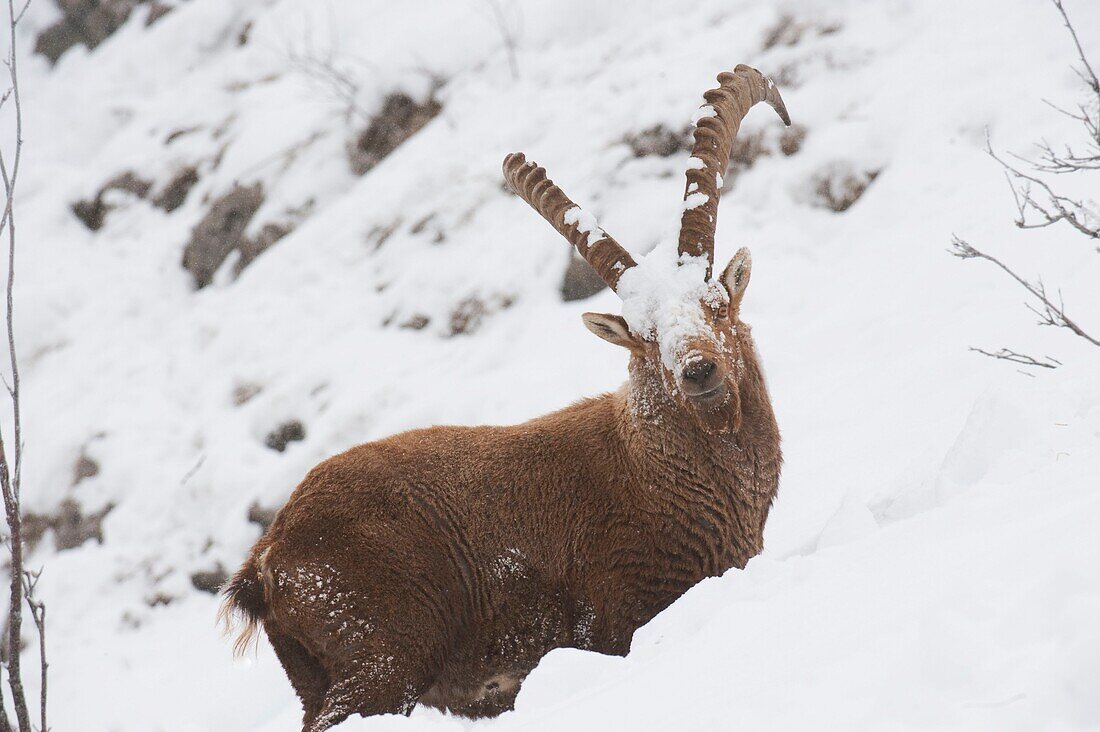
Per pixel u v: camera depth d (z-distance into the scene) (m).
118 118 41.88
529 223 28.86
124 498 28.28
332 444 26.31
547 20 34.19
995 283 22.17
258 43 40.81
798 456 19.97
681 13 32.34
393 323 28.64
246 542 25.98
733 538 13.44
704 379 12.26
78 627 25.67
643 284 13.38
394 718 8.90
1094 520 7.54
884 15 29.48
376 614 13.04
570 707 8.39
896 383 20.83
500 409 24.78
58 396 31.86
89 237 38.06
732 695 7.23
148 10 45.59
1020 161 24.72
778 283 25.11
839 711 6.53
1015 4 28.41
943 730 6.10
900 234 24.77
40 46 47.19
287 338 29.77
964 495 9.78
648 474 13.39
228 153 36.41
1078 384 13.68
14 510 10.98
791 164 27.30
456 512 13.66
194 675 22.84
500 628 13.61
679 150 28.45
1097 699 5.84
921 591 7.61
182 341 31.86
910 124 26.86
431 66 34.75
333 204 33.50
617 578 13.40
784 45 29.70
